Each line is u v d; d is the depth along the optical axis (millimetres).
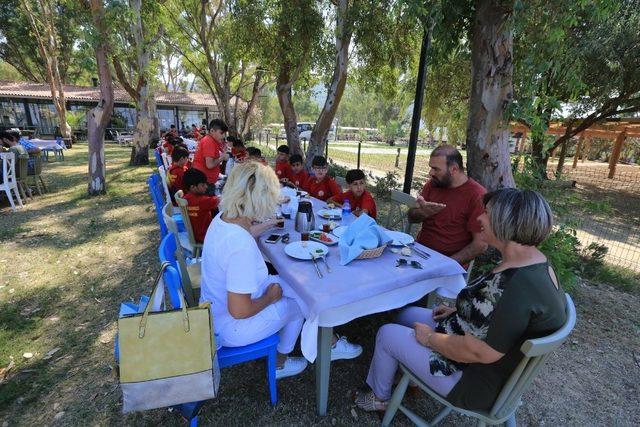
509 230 1399
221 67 17703
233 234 1719
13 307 3250
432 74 7996
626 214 9055
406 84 11148
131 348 1441
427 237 2922
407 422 2113
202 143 5426
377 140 43875
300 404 2225
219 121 5430
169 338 1473
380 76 10828
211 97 28016
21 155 6676
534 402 2316
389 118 55594
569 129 11766
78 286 3668
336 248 2445
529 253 1439
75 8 7098
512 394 1545
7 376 2406
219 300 1851
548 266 1436
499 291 1409
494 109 3541
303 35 9039
